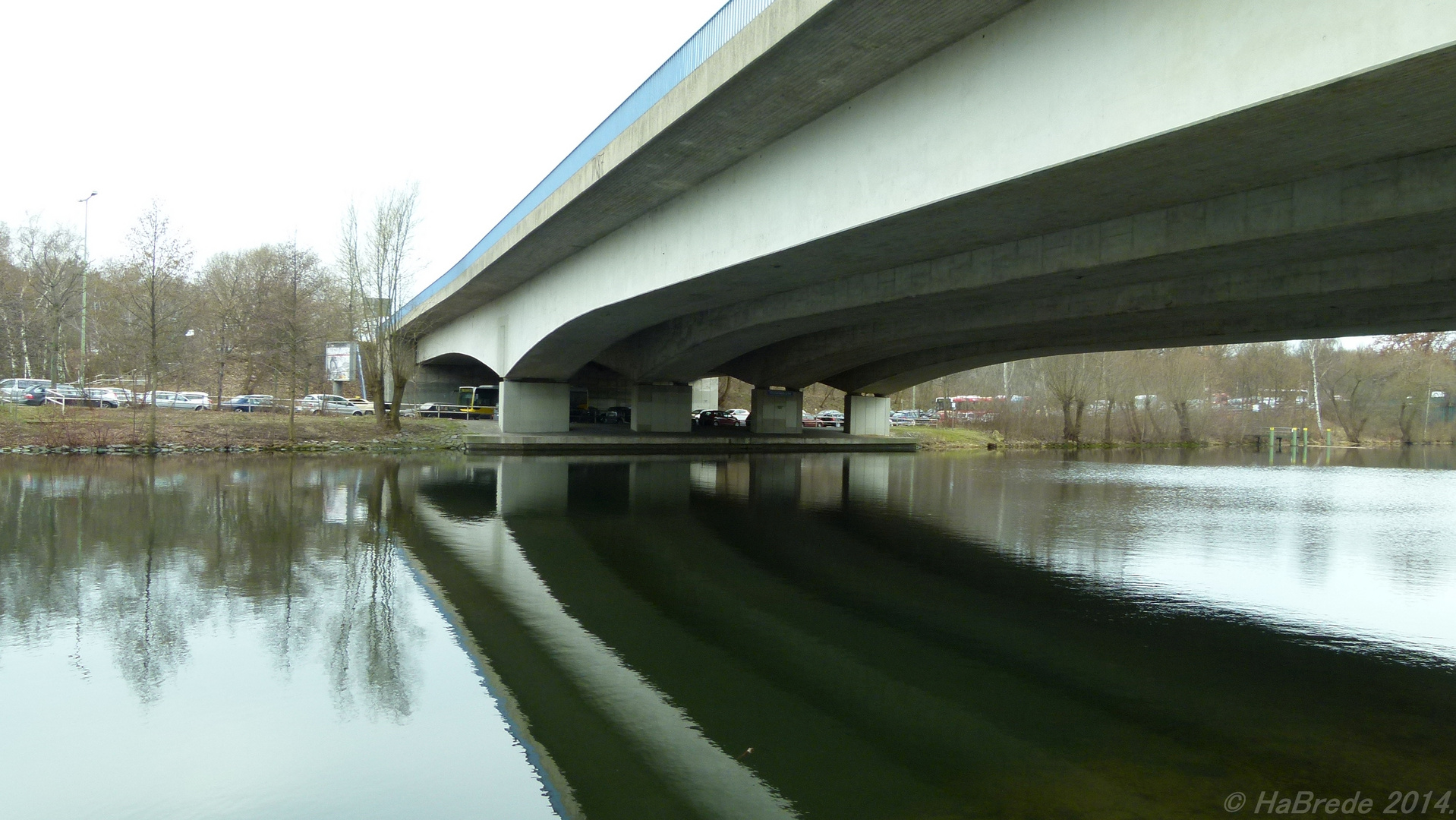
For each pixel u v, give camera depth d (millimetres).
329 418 47594
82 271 48469
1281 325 27719
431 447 44688
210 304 56406
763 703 9570
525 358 42312
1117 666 11031
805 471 39406
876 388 61125
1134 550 19344
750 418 58719
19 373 60125
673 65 18812
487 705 9281
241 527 19547
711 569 16625
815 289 28562
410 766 7723
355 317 46562
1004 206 14938
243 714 8844
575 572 15953
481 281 41125
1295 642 12172
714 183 22109
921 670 10805
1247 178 13133
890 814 6965
